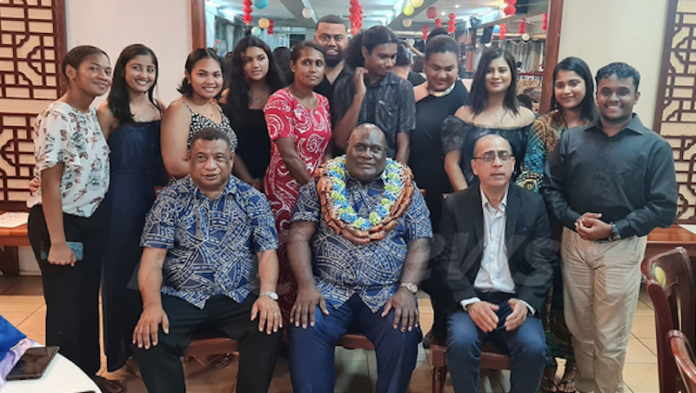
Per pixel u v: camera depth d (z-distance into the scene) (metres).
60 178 1.61
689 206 2.05
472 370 1.57
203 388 1.83
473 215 1.61
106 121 1.69
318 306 1.60
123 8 2.06
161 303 1.58
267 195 1.76
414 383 1.88
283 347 1.76
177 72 2.05
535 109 1.61
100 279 1.75
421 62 1.55
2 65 2.37
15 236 2.36
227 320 1.62
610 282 1.64
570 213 1.63
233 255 1.63
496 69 1.53
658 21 1.80
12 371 0.98
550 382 1.87
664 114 1.93
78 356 1.75
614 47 1.80
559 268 1.72
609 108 1.52
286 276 1.76
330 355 1.59
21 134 2.47
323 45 1.57
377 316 1.60
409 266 1.63
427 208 1.64
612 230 1.59
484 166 1.54
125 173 1.71
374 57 1.55
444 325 1.70
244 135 1.71
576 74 1.54
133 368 1.83
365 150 1.55
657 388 1.87
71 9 2.16
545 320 1.76
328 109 1.63
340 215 1.58
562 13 1.70
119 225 1.72
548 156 1.61
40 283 2.70
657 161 1.54
